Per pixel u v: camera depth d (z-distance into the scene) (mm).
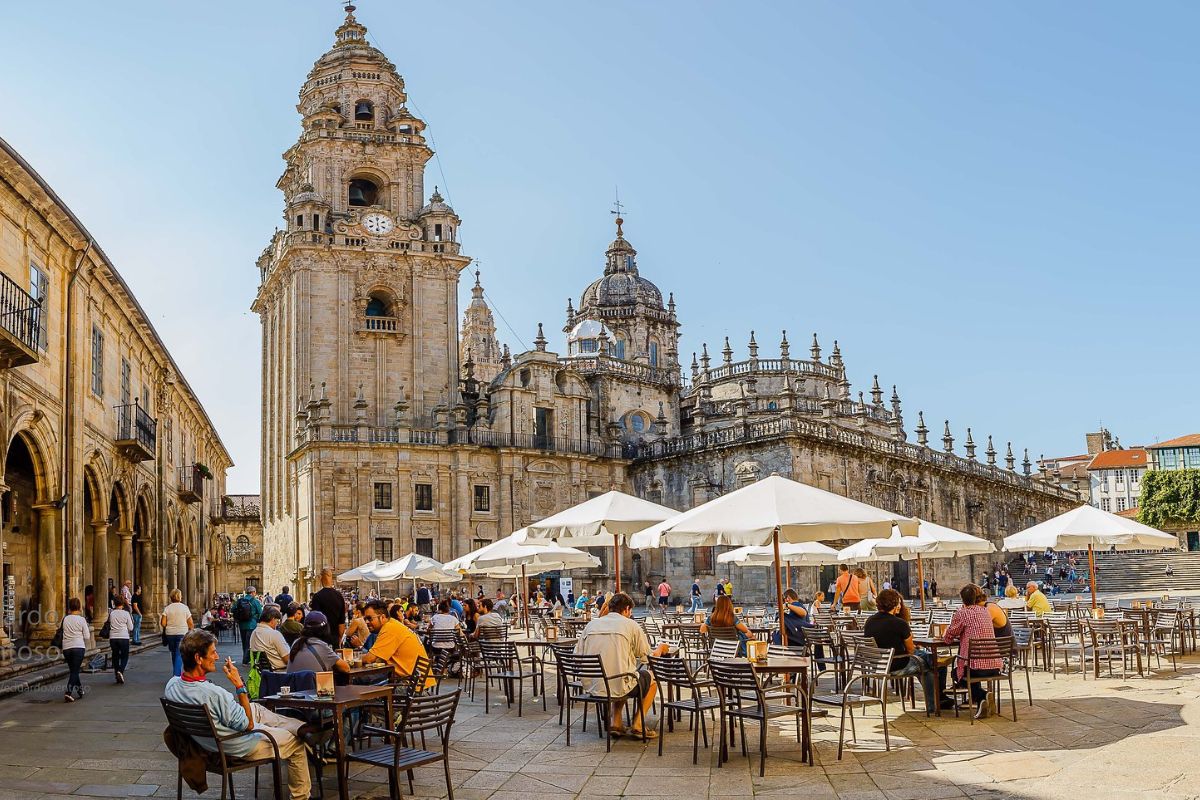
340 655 20078
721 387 90875
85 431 37500
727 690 18250
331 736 15562
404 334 77625
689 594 74500
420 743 19047
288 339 77812
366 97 82312
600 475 79500
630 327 99188
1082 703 20938
